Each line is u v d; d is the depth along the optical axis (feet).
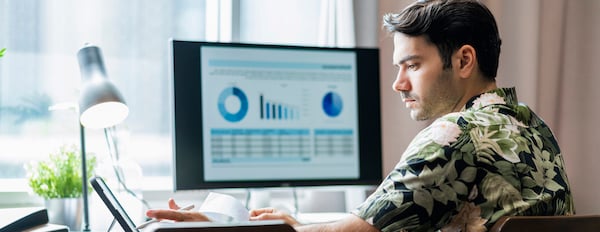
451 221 3.93
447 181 3.84
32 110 6.72
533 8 7.23
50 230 4.42
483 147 3.92
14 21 6.73
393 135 6.84
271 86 5.83
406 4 6.83
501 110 4.18
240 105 5.75
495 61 4.44
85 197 5.37
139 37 7.05
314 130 5.91
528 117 4.27
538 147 4.15
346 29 6.79
